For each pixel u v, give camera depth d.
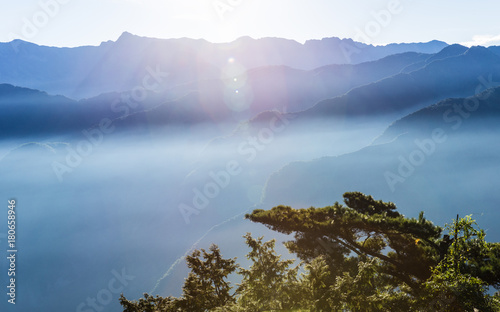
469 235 10.30
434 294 10.09
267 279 11.95
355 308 10.94
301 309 11.65
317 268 12.09
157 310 12.59
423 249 13.46
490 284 10.21
